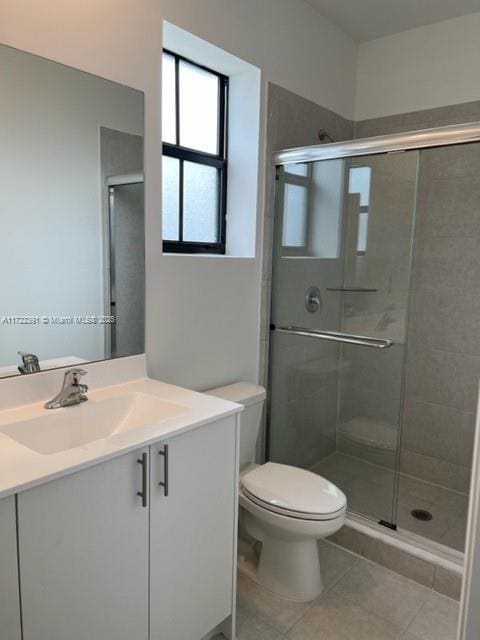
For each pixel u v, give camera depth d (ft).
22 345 4.95
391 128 9.23
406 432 9.46
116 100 5.46
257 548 7.05
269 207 7.89
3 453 3.83
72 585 3.82
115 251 5.68
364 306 8.19
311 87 8.41
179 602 4.81
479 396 2.98
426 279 8.95
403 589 6.46
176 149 7.13
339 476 8.33
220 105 7.73
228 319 7.40
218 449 5.02
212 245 7.88
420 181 8.11
